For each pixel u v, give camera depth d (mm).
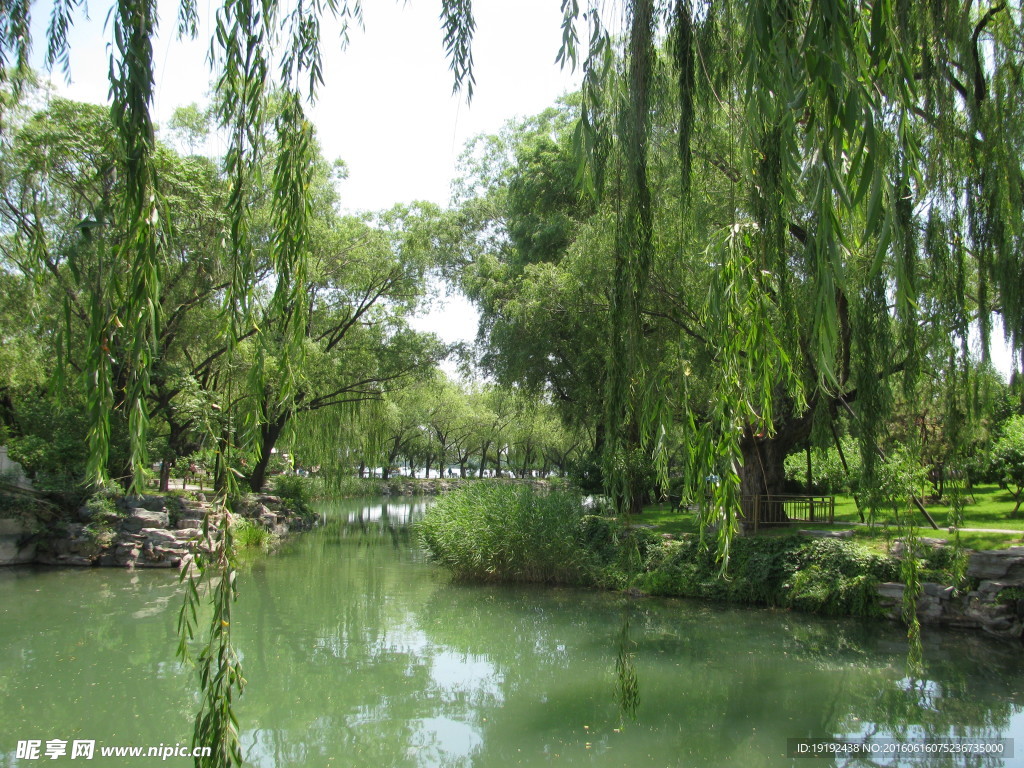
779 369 3557
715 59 3736
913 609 5082
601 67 3602
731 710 7746
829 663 9500
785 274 3404
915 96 3410
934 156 5051
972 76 5289
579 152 3586
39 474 16969
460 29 3531
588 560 15164
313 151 3633
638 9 3387
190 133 17734
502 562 15414
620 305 3484
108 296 2576
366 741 6926
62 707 7508
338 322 24828
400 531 26625
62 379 2812
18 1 3480
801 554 13016
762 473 15164
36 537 15906
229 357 3016
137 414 2588
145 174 2598
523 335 18766
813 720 7461
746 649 10250
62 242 3975
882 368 4656
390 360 24891
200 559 2826
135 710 7426
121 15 2586
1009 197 5402
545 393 22719
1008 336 5734
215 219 13664
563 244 19344
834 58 2293
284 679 8820
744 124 3441
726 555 3377
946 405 5617
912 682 8586
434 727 7301
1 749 6426
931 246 5246
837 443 8633
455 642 10711
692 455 3512
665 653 10070
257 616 12109
